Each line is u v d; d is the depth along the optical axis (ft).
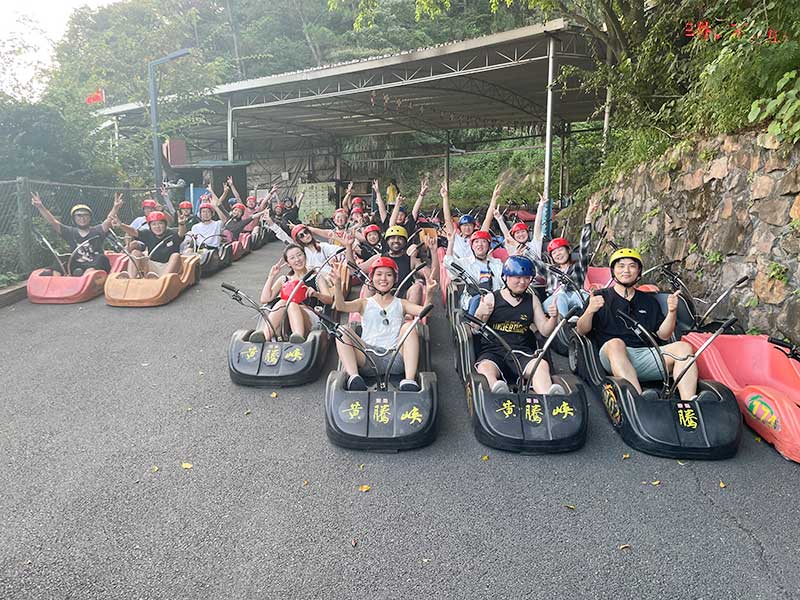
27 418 13.42
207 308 23.98
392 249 21.04
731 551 8.80
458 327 15.74
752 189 17.57
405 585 8.02
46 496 10.14
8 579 8.04
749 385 13.74
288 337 17.63
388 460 11.66
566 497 10.33
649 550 8.82
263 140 99.09
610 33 30.78
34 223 29.19
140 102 59.52
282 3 118.01
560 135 73.41
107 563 8.39
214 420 13.46
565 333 18.12
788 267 15.89
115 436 12.57
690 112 22.84
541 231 24.03
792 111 15.25
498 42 40.24
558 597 7.80
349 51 98.58
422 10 32.94
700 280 20.04
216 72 63.36
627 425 12.15
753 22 16.85
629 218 26.76
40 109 34.68
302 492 10.43
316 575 8.21
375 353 14.20
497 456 11.84
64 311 23.04
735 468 11.37
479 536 9.17
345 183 84.58
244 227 43.91
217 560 8.50
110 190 36.73
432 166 107.65
